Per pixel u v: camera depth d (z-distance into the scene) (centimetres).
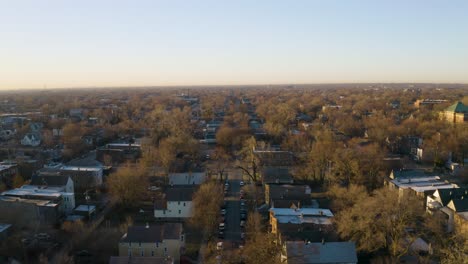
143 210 12350
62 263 8612
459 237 8194
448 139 18388
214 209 11062
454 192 11631
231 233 10619
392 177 14062
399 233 8781
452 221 10481
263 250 8569
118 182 12512
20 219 10462
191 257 9412
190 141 19150
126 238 9188
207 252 9438
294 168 16150
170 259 7975
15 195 11881
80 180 14175
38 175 13338
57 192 12262
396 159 15825
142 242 9131
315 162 14900
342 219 9444
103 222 11350
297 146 19125
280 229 9644
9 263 8569
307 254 8094
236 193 14000
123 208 12475
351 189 11706
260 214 11738
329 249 8188
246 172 16425
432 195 12000
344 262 8081
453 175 15350
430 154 17938
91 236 10025
